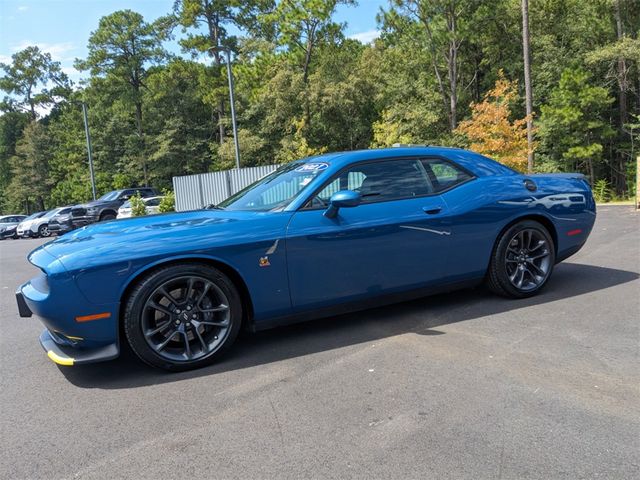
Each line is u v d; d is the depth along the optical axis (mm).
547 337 3785
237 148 22297
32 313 3660
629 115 26828
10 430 2838
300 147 29797
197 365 3561
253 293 3676
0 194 70438
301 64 37031
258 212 3904
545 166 24672
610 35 27078
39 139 59719
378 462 2318
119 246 3375
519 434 2494
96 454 2529
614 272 5707
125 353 4027
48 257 3404
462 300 4891
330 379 3266
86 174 51312
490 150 16578
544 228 4855
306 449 2459
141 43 47375
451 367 3336
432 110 31531
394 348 3742
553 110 23734
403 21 30859
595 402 2777
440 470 2234
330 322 4457
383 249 4070
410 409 2801
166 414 2914
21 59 65938
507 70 30500
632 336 3717
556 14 28734
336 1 34875
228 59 21984
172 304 3508
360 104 33625
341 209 3955
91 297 3256
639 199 12734
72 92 65750
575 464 2236
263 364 3598
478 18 29781
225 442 2566
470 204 4453
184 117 43562
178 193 22062
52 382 3529
